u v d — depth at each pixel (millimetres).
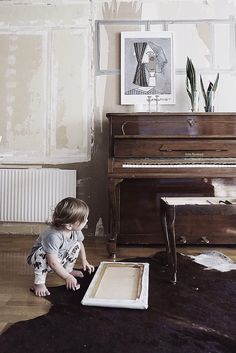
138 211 2807
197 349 1261
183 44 3221
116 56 3244
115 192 2480
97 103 3242
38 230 3252
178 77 3221
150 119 2814
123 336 1362
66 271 1884
